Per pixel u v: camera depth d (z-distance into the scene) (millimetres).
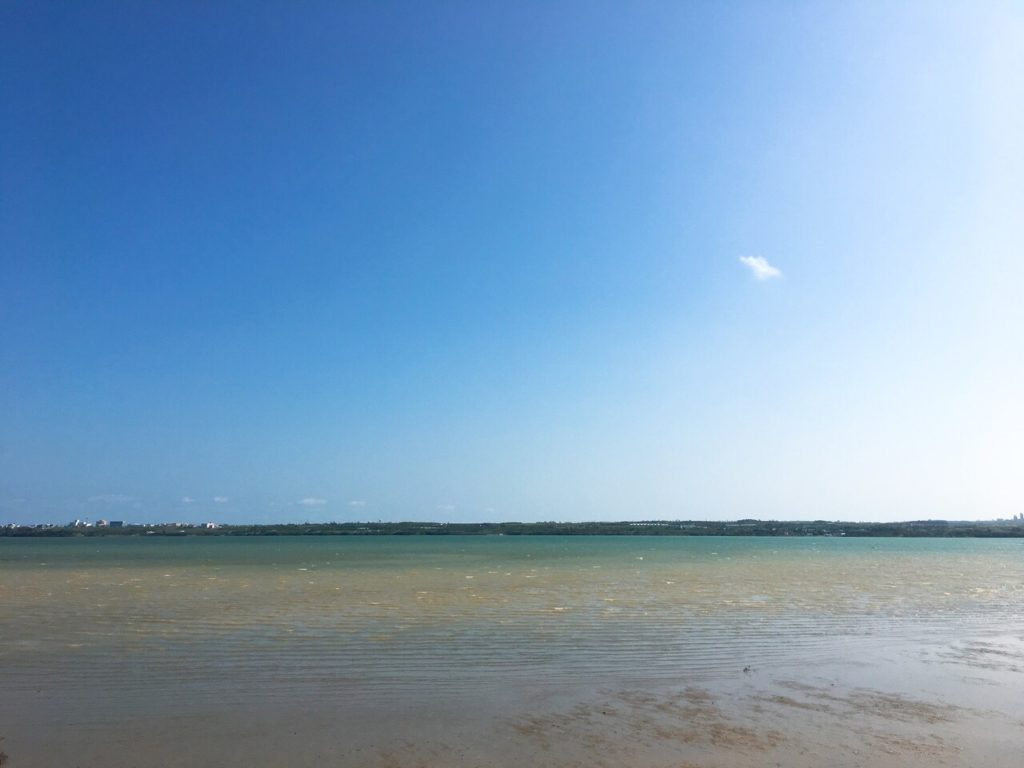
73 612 26578
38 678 15859
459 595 32750
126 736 11961
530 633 21578
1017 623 24750
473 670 16656
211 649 19062
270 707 13594
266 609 27312
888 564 68688
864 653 19047
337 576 46750
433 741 11734
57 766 10664
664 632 21875
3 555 93438
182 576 47438
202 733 12094
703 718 12984
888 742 11703
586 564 64438
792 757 11016
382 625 23141
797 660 18047
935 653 19172
